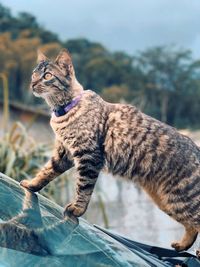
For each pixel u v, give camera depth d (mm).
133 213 2984
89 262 986
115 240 1143
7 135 2791
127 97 15234
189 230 1481
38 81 1554
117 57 18297
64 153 1504
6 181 1149
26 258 919
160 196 1504
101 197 2762
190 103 15812
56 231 1029
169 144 1489
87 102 1507
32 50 15453
